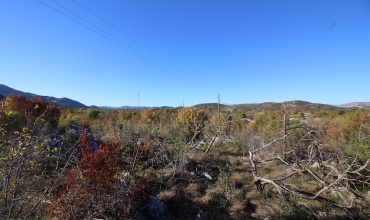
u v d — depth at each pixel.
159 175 10.37
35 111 13.69
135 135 14.76
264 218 8.16
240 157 15.13
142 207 7.30
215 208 8.41
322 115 34.16
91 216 5.38
